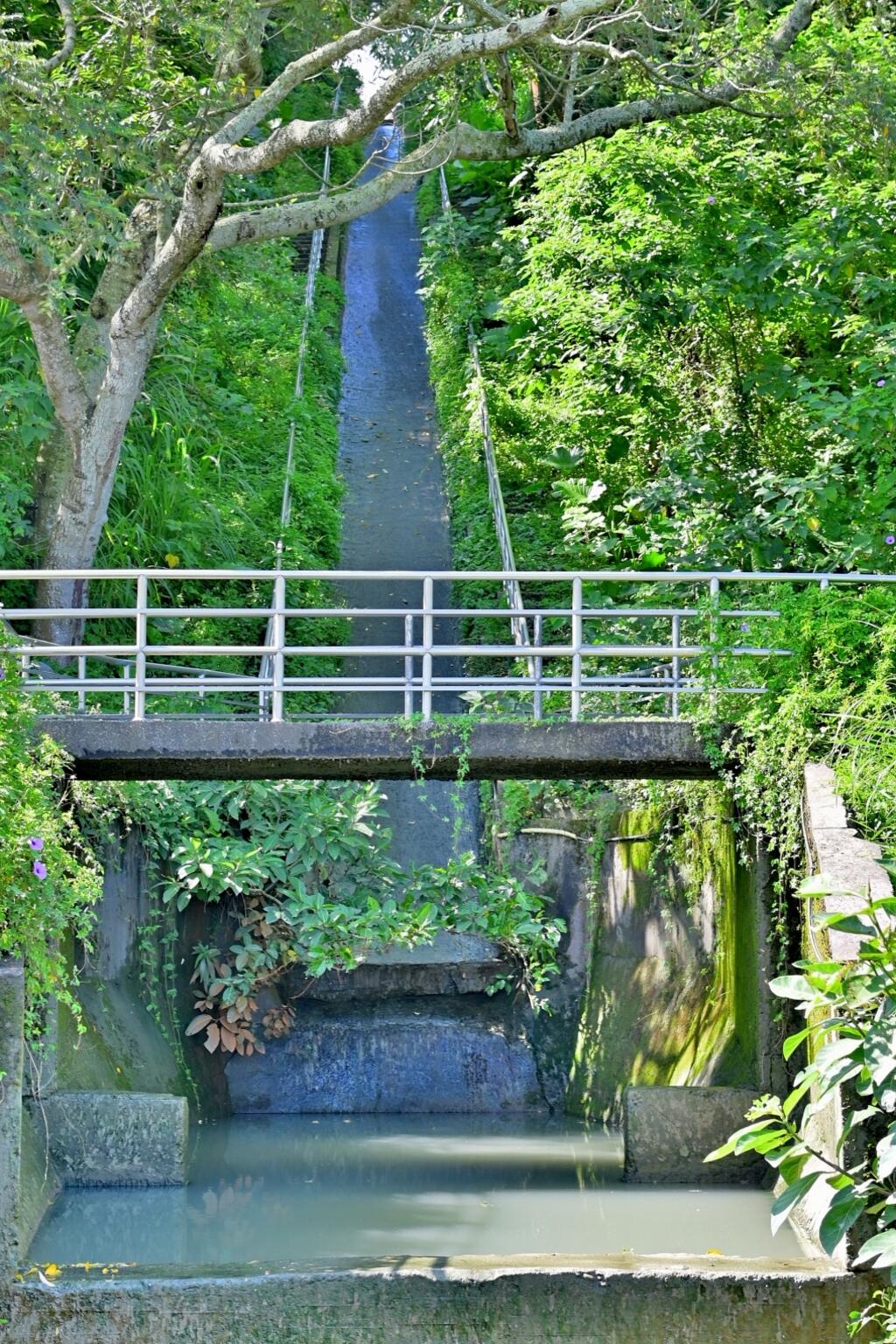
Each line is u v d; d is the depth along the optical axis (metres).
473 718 10.46
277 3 14.09
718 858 11.79
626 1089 11.40
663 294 17.03
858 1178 7.53
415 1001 14.06
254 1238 9.38
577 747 10.42
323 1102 13.40
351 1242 9.30
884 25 17.23
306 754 10.28
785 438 16.62
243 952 13.23
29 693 10.55
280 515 19.42
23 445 15.30
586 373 18.91
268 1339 7.86
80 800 10.59
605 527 18.56
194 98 14.11
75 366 14.05
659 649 10.62
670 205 16.56
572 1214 9.84
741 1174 10.55
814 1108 6.32
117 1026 11.52
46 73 12.81
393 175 14.71
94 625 16.05
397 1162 11.48
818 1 16.08
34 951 8.71
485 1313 7.84
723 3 17.00
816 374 16.19
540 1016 13.94
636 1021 12.91
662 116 15.44
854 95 14.02
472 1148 11.97
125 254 14.63
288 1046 13.55
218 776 10.98
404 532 20.56
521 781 14.83
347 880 14.06
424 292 27.98
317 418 23.30
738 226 16.27
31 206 11.61
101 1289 7.89
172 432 18.55
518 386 22.48
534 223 19.92
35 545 14.81
